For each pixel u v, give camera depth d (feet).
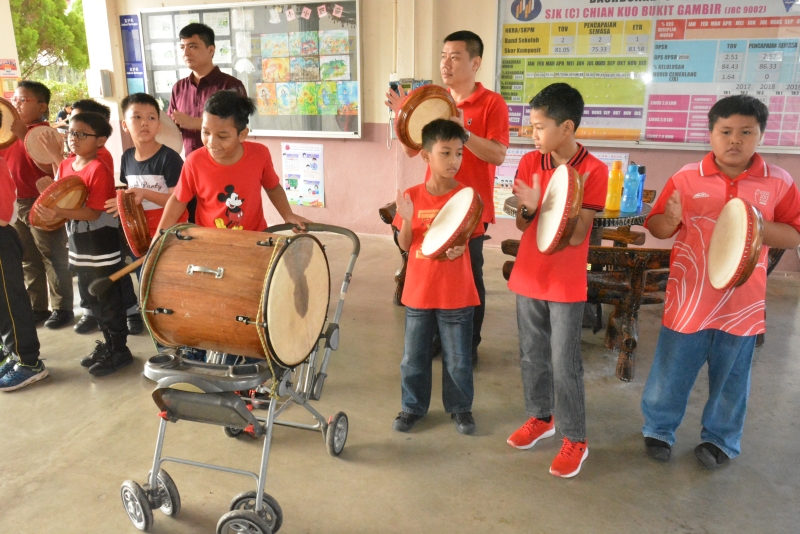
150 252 5.65
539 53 15.34
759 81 13.99
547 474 7.01
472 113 9.10
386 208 11.98
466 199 6.64
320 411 8.39
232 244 5.58
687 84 14.48
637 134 15.10
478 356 10.27
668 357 7.06
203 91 10.89
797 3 13.34
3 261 8.66
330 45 17.15
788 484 6.82
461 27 16.15
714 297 6.60
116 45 19.43
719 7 13.88
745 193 6.47
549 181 6.62
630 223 9.39
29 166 11.05
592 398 8.82
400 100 7.87
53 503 6.48
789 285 13.87
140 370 9.68
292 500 6.52
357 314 12.12
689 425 8.08
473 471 7.06
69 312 11.61
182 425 8.05
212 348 5.71
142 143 9.11
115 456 7.34
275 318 5.35
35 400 8.70
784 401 8.71
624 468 7.13
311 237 5.94
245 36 17.99
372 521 6.20
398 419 7.90
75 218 8.73
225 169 7.52
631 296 9.27
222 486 6.77
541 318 7.04
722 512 6.36
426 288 7.27
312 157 18.33
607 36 14.76
